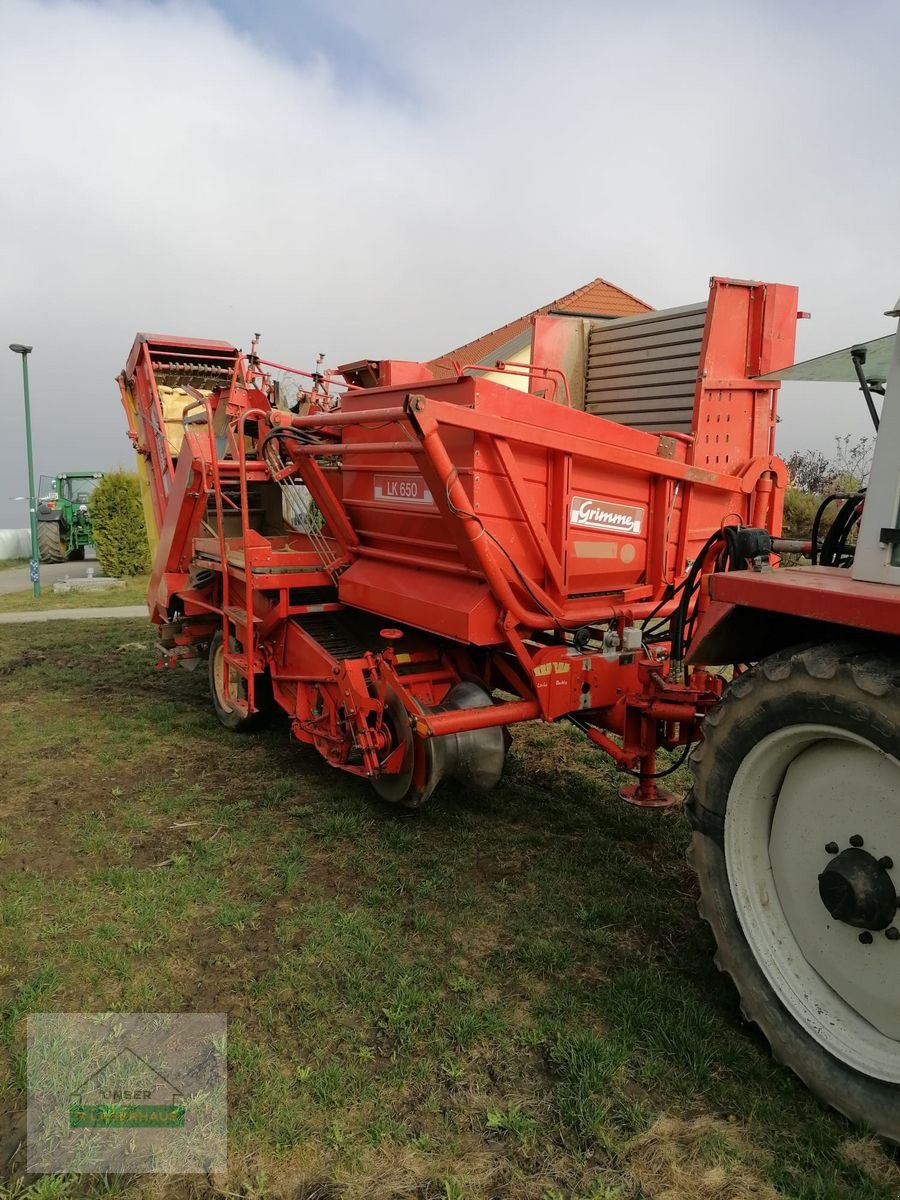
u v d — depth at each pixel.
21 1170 2.23
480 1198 2.10
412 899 3.58
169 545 6.49
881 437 2.31
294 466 5.02
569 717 4.23
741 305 4.38
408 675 4.34
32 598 14.70
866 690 2.16
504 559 3.59
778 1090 2.43
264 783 4.98
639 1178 2.15
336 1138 2.29
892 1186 2.10
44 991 2.94
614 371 5.07
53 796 4.79
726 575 2.62
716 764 2.66
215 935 3.32
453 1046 2.65
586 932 3.29
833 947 2.42
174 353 7.51
